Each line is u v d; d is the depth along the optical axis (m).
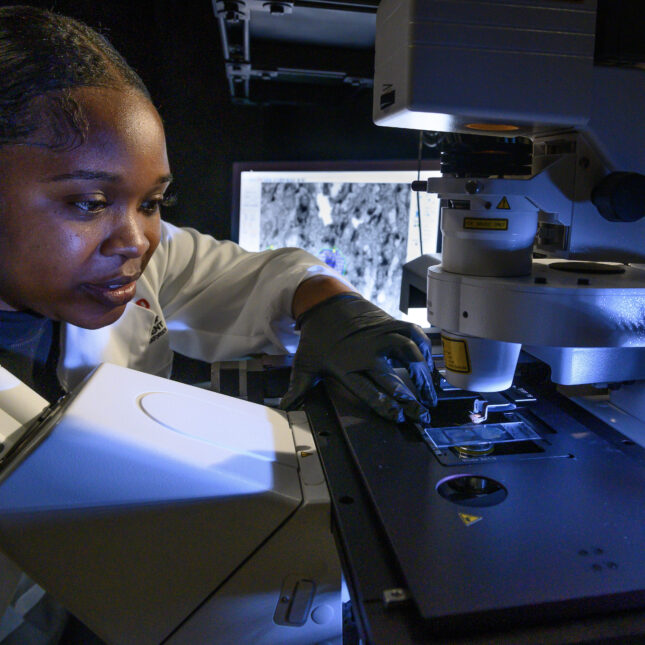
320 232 1.75
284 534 0.56
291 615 0.59
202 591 0.57
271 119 1.91
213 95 1.88
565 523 0.55
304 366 0.90
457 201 0.71
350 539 0.54
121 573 0.54
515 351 0.75
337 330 0.91
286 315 1.10
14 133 0.53
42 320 0.81
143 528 0.53
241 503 0.55
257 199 1.76
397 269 1.73
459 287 0.70
